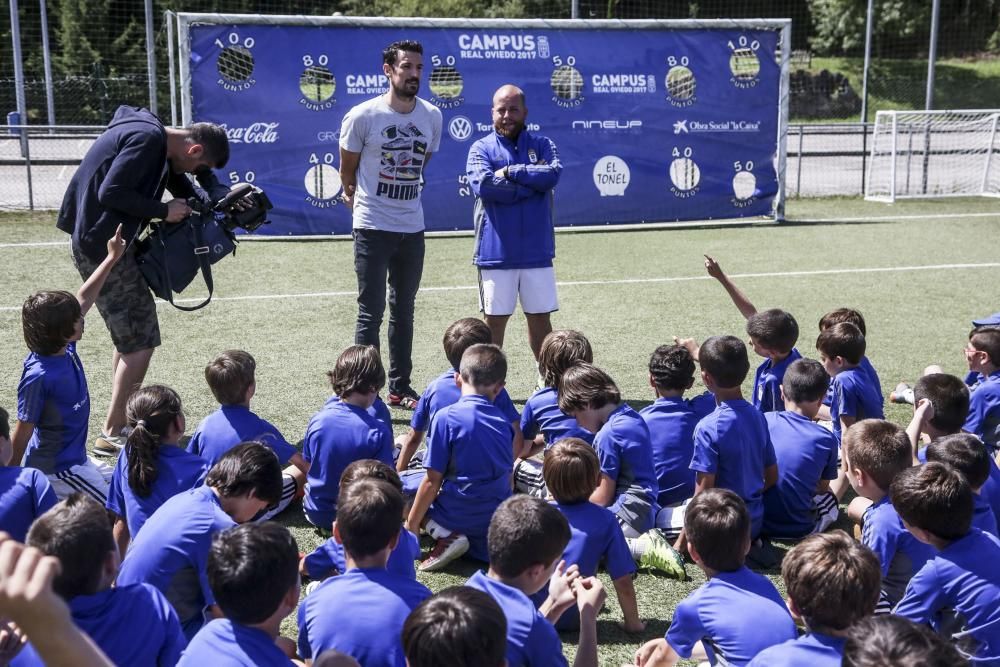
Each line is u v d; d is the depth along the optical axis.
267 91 11.77
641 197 13.19
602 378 4.15
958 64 37.06
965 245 11.88
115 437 5.24
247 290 9.36
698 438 4.01
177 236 5.15
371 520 2.67
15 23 19.28
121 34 28.70
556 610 2.70
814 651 2.41
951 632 2.88
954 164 19.36
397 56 5.74
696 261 10.98
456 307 8.80
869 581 2.40
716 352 4.09
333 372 4.22
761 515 4.12
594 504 3.43
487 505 3.98
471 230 12.70
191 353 7.21
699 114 13.17
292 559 2.36
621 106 12.90
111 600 2.40
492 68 12.37
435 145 6.05
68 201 5.10
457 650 2.02
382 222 5.89
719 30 13.02
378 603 2.61
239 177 11.88
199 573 2.96
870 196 16.20
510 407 4.66
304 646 2.70
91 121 25.80
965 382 5.46
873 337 7.79
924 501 2.89
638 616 3.60
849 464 3.44
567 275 10.23
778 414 4.35
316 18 11.75
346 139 5.80
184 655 2.31
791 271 10.41
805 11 39.53
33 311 4.21
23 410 4.24
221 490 3.07
